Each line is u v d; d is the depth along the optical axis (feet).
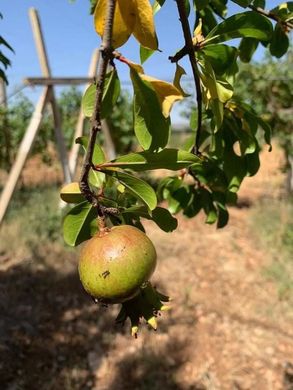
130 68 0.58
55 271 4.20
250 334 3.40
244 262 4.65
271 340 3.34
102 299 0.63
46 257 4.39
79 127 5.73
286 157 6.71
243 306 3.85
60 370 3.02
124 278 0.61
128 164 0.66
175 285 4.13
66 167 5.49
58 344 3.26
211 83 0.77
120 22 0.59
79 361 3.12
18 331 3.28
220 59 0.83
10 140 8.24
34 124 4.44
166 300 0.71
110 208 0.69
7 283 3.91
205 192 1.20
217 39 0.81
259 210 6.25
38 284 3.96
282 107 6.30
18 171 4.35
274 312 3.74
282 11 0.99
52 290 3.91
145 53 0.80
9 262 4.30
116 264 0.61
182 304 3.79
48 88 4.47
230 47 0.82
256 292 4.06
